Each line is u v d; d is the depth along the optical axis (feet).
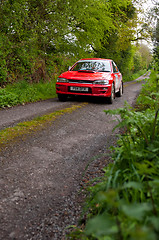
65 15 39.29
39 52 40.81
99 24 53.98
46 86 36.06
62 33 40.01
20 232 6.22
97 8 50.85
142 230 1.74
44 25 38.04
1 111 21.84
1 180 9.00
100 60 31.55
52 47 46.78
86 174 9.68
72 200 7.77
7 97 25.31
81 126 17.22
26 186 8.67
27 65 36.27
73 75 28.17
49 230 6.30
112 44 81.10
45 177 9.45
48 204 7.57
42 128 16.30
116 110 7.61
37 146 12.89
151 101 8.58
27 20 35.73
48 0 37.83
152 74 7.59
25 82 33.47
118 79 32.27
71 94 27.58
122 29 74.95
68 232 6.20
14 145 12.83
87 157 11.57
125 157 7.00
